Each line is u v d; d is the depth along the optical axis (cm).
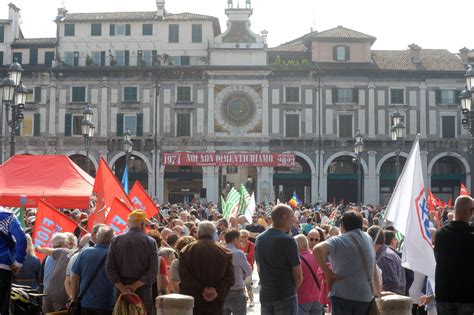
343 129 6725
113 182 1734
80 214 2275
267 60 6894
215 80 6712
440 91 6744
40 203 1638
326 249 971
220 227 2000
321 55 6875
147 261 1077
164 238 1648
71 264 1171
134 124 6700
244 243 2000
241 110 6694
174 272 1298
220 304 1073
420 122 6725
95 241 1252
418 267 1077
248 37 6775
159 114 6706
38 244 1620
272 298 1025
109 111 6712
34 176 2077
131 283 1061
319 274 1370
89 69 6688
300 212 3700
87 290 1105
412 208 1091
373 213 3953
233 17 6781
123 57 6881
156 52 6881
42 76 6725
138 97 6731
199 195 7006
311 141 6662
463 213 954
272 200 6531
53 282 1258
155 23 6894
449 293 933
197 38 6894
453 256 934
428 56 7025
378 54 7088
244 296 1328
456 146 6681
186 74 6719
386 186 6762
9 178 2059
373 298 977
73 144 6688
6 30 6938
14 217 1075
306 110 6719
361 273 967
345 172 6938
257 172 6550
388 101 6744
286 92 6719
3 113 6719
